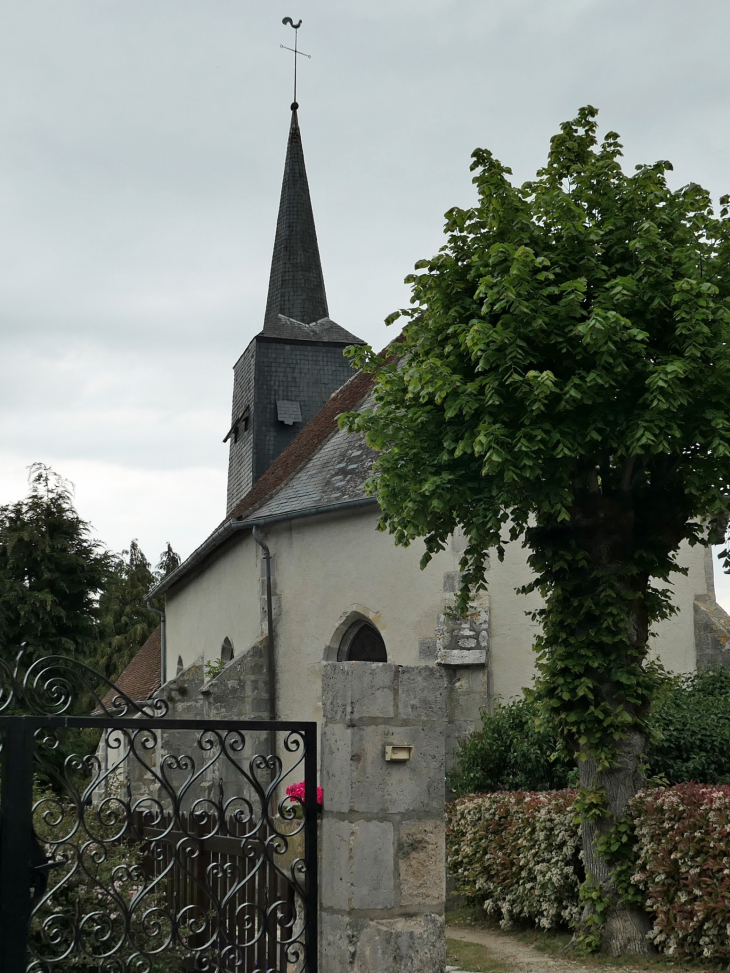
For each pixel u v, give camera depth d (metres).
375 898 4.97
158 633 34.59
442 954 5.11
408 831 5.14
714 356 7.96
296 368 25.45
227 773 16.11
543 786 10.85
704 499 8.17
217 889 6.04
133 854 6.13
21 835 4.18
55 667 4.53
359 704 5.09
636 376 8.09
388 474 9.03
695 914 7.61
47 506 19.34
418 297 9.09
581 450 7.95
